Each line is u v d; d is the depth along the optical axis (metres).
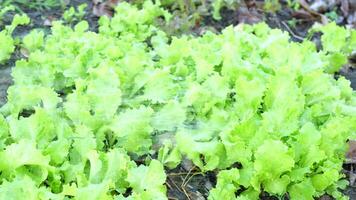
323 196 1.61
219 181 1.52
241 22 2.43
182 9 2.36
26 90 1.70
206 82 1.81
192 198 1.58
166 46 2.02
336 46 2.11
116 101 1.64
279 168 1.53
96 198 1.37
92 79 1.80
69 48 1.97
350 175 1.71
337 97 1.81
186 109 1.77
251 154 1.58
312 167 1.60
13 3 2.39
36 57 1.88
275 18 2.53
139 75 1.81
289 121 1.65
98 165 1.47
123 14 2.21
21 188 1.38
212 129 1.69
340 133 1.63
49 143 1.57
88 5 2.47
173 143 1.69
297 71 1.88
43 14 2.36
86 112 1.62
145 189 1.49
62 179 1.52
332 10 2.62
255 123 1.68
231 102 1.84
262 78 1.85
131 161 1.56
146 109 1.63
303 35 2.46
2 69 1.97
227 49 1.91
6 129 1.59
